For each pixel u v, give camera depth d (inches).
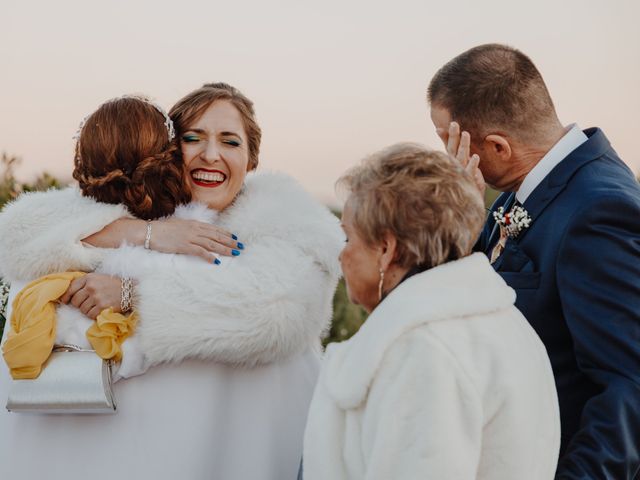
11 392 81.4
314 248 88.2
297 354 89.3
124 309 83.4
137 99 91.0
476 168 80.0
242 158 94.6
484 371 60.2
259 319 82.7
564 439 74.4
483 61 81.2
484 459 60.4
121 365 82.0
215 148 93.0
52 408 80.4
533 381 62.6
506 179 82.4
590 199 73.5
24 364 80.0
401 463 57.1
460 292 61.5
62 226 85.9
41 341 80.5
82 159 90.4
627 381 67.6
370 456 58.9
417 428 57.2
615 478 66.6
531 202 79.0
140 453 84.3
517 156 80.8
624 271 70.4
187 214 91.4
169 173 91.8
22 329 81.1
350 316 166.4
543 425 62.4
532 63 81.6
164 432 84.7
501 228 83.6
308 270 86.9
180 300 82.2
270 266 85.0
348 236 65.1
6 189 137.3
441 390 57.7
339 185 66.1
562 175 77.8
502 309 64.6
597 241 71.9
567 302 72.4
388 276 64.3
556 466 65.4
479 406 58.3
